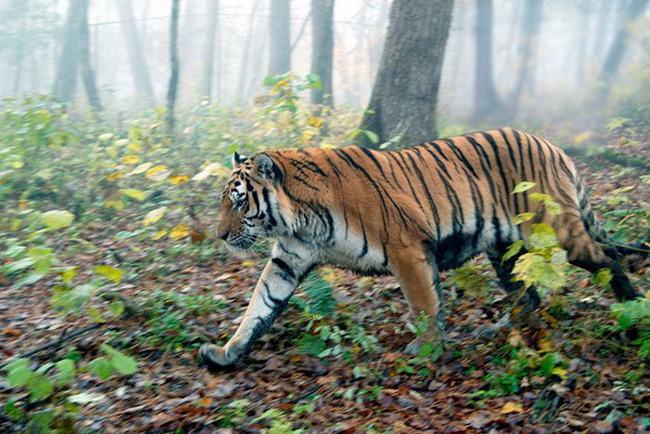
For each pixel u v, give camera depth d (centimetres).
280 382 585
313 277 686
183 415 525
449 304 713
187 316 696
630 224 826
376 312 701
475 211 636
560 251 539
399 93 1159
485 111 1673
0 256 875
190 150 1259
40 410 511
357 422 508
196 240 772
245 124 1530
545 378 544
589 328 607
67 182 1102
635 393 516
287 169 616
